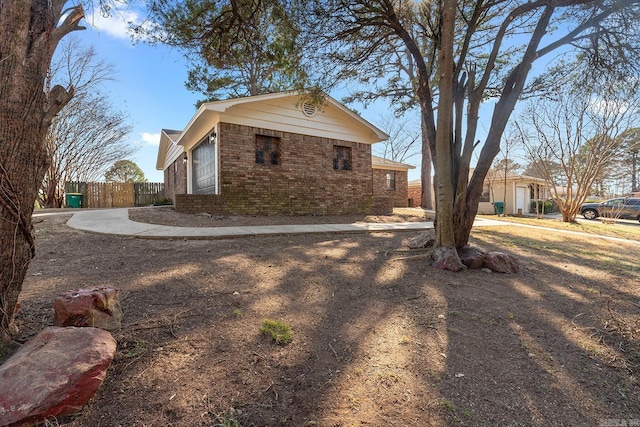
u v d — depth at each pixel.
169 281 3.34
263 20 5.00
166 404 1.61
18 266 1.90
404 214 12.63
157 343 2.14
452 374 2.00
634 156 13.13
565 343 2.47
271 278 3.70
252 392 1.75
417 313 2.92
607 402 1.83
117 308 2.31
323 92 6.70
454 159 4.77
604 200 18.61
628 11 4.39
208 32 4.74
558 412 1.72
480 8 4.78
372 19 5.08
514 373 2.05
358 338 2.42
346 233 7.16
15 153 1.79
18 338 1.98
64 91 2.11
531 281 4.07
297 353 2.16
